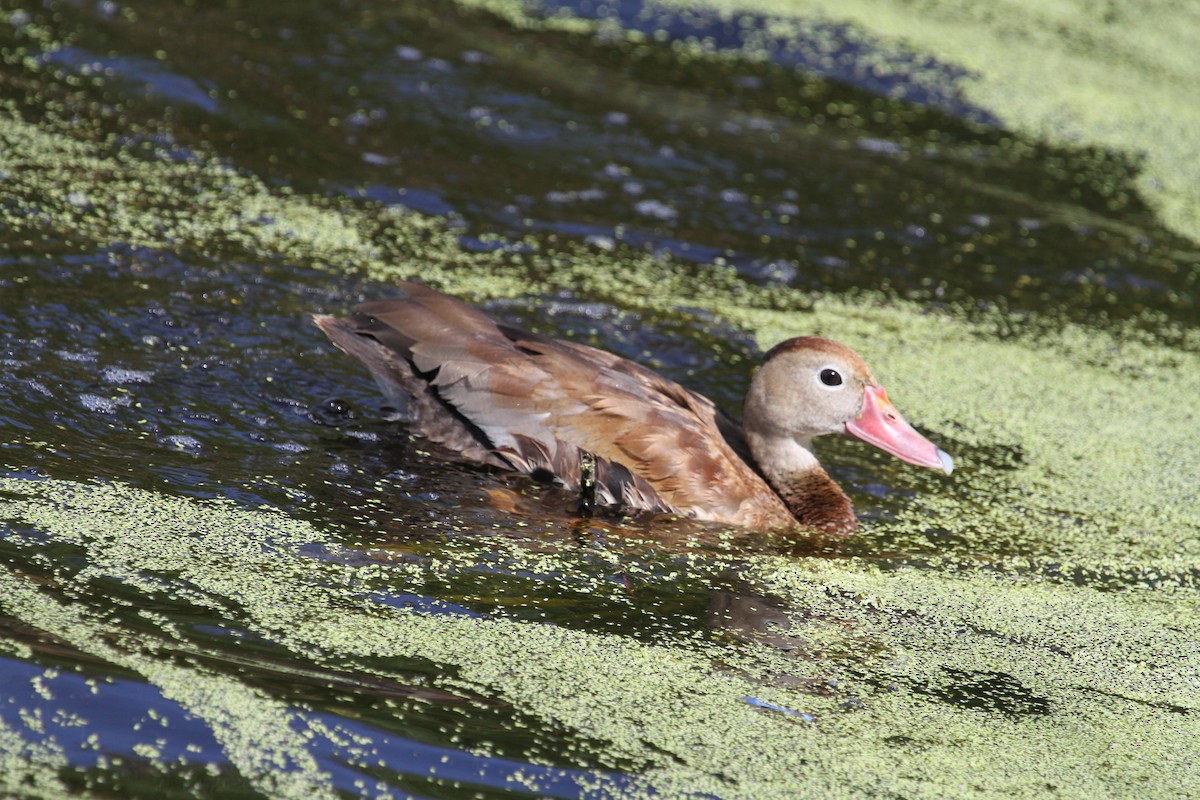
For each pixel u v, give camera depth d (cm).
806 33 2189
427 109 1705
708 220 1587
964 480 1167
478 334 1059
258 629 769
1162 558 1062
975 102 2062
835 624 902
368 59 1798
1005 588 988
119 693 684
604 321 1323
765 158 1761
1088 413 1309
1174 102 2170
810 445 1156
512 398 1034
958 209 1730
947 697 827
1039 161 1920
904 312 1466
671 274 1456
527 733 716
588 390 1035
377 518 935
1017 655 892
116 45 1681
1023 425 1271
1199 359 1459
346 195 1474
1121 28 2452
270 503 926
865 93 2031
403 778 660
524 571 901
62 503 868
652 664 809
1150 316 1548
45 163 1388
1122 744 799
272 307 1214
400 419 1082
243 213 1386
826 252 1567
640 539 981
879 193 1731
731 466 1061
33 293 1144
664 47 2053
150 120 1532
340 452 1020
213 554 844
